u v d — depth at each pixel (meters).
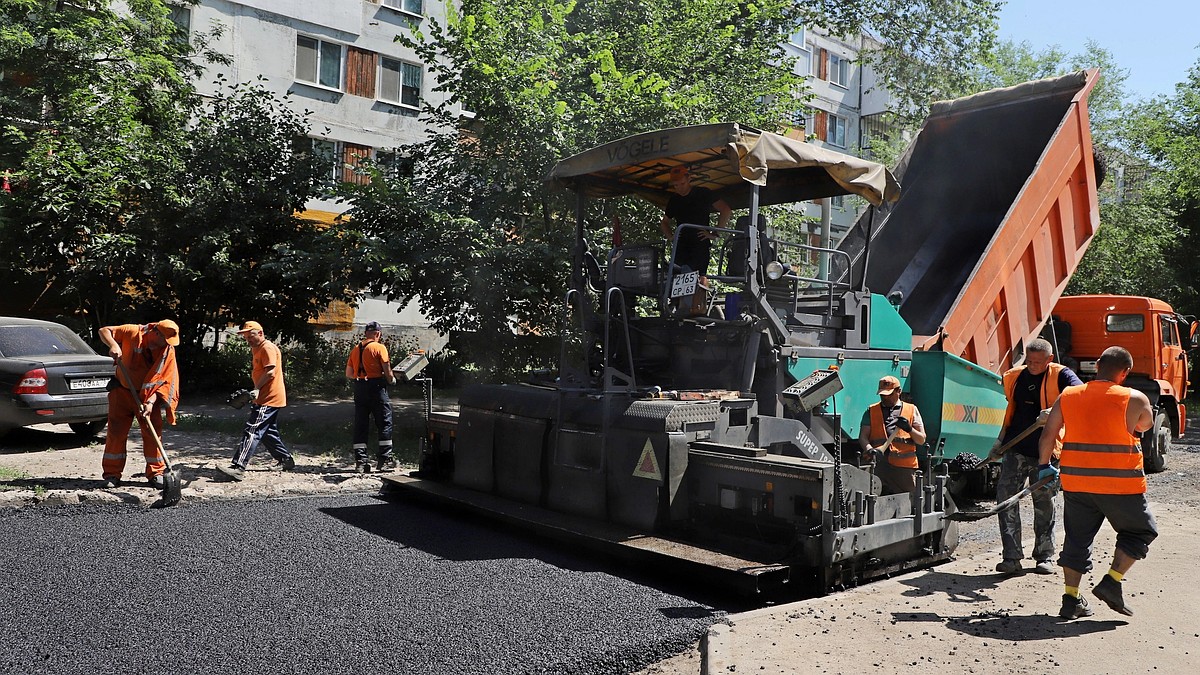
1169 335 12.49
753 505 5.46
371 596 4.87
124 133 14.60
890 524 5.56
